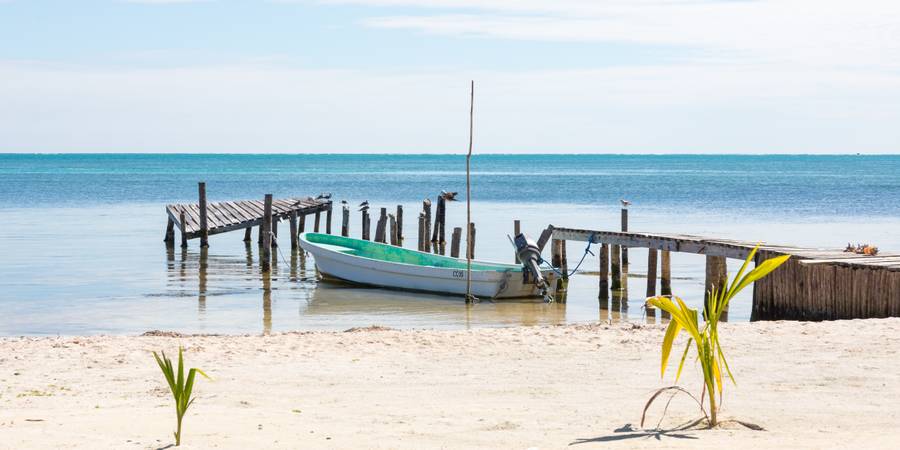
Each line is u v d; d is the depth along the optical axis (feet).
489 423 25.50
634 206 208.95
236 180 374.22
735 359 36.94
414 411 27.94
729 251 67.87
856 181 371.35
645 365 36.88
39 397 31.45
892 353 36.99
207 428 25.14
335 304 74.02
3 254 106.01
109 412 27.99
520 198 246.27
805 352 38.01
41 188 277.44
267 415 27.35
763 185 330.34
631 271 97.40
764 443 21.59
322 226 157.89
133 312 68.39
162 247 117.19
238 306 72.33
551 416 26.53
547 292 76.95
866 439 21.91
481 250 118.62
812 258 59.06
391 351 42.24
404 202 224.94
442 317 67.67
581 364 37.60
